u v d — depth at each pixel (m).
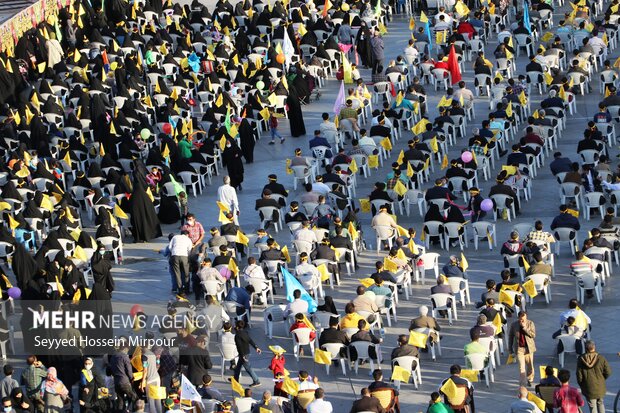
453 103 116.12
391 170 111.12
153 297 93.12
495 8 142.75
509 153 111.44
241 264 95.19
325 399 76.81
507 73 127.81
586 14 133.50
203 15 149.00
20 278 92.38
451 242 96.25
